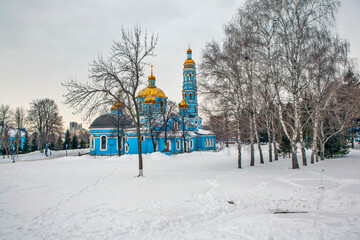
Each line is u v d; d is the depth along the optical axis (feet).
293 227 25.43
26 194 41.96
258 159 116.67
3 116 182.60
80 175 65.62
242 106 78.33
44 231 25.35
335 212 31.99
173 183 51.03
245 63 73.05
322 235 22.86
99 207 33.45
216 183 50.70
